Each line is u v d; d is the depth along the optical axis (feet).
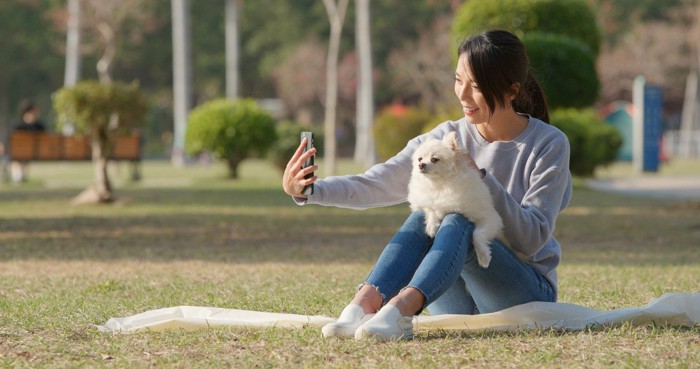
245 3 215.72
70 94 55.31
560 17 76.89
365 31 132.16
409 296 14.53
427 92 186.39
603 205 57.72
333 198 15.65
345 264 29.40
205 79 215.72
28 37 195.83
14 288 23.02
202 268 28.09
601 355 13.73
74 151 76.95
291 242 37.45
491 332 15.47
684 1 182.19
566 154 15.92
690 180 87.61
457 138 16.14
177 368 13.33
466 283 15.99
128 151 81.66
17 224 43.88
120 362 13.71
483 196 14.70
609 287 22.74
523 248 15.47
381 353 13.79
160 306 19.38
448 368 13.11
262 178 92.79
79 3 138.41
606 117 135.74
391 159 16.31
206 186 77.30
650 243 36.94
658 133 103.76
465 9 77.20
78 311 18.69
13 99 209.67
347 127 218.18
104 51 191.42
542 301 16.01
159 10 196.13
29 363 13.71
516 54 15.69
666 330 15.48
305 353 13.99
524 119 16.20
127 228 42.68
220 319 16.48
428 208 14.97
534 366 13.21
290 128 96.53
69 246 35.17
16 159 76.54
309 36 208.44
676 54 183.21
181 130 131.95
